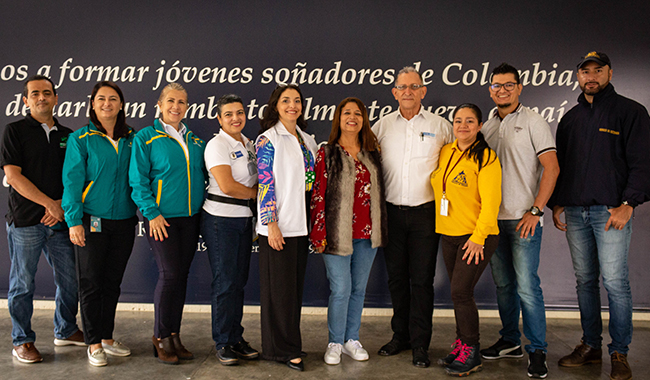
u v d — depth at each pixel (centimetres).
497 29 349
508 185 262
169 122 267
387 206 279
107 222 263
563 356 282
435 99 353
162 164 257
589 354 270
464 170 250
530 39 348
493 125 274
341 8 352
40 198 263
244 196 263
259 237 262
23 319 269
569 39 347
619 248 253
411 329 275
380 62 353
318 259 359
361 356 273
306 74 356
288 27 355
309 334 318
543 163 256
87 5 360
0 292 362
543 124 257
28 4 360
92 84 362
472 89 350
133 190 257
